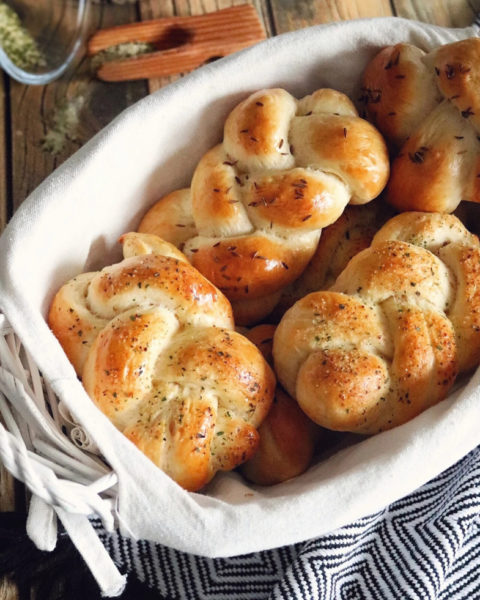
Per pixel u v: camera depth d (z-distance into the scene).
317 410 0.42
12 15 0.65
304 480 0.43
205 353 0.41
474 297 0.43
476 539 0.48
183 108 0.47
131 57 0.63
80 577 0.48
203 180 0.46
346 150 0.45
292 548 0.47
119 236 0.49
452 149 0.45
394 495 0.40
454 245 0.45
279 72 0.48
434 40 0.48
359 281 0.44
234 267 0.45
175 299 0.42
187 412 0.41
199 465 0.41
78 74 0.64
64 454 0.40
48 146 0.61
